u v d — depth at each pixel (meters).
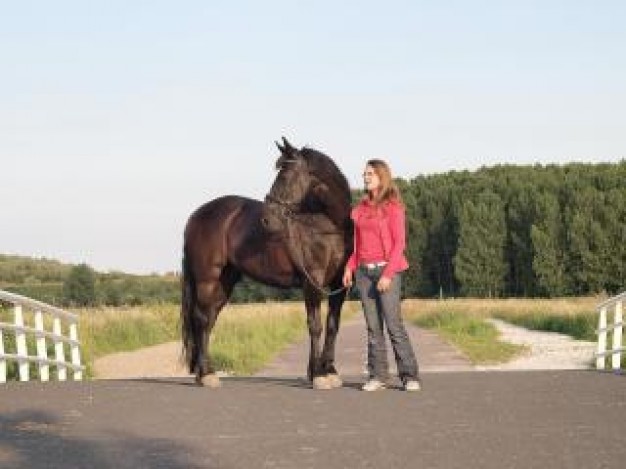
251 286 112.56
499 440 7.98
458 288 122.44
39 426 9.12
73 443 8.18
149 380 14.28
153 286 101.56
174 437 8.42
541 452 7.43
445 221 122.25
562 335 38.28
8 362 19.39
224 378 14.59
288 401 10.73
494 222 111.50
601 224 101.31
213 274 13.34
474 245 111.81
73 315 18.53
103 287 96.19
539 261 104.25
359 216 11.55
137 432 8.72
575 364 23.53
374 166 11.43
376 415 9.52
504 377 13.12
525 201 110.81
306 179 11.82
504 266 111.50
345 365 24.17
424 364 24.25
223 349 27.38
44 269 137.62
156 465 7.22
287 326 42.75
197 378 13.05
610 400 10.40
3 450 7.88
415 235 123.81
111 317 35.06
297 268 12.24
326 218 11.99
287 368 24.44
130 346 33.12
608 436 8.09
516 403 10.21
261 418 9.47
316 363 12.18
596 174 112.00
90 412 10.05
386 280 11.30
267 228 11.91
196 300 13.51
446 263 123.00
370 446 7.84
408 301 82.56
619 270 100.69
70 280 85.44
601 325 17.42
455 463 7.09
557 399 10.51
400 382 12.83
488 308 60.78
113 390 12.26
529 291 109.69
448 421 9.05
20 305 16.11
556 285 104.19
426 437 8.20
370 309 11.62
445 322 49.84
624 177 108.62
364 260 11.52
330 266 12.05
